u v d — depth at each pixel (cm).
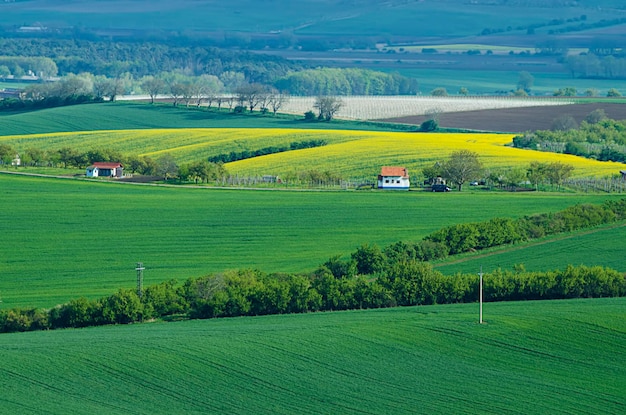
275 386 12025
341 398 11731
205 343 13375
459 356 13212
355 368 12656
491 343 13688
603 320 14650
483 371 12712
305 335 13812
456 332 14050
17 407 11194
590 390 12175
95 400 11475
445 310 15425
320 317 15162
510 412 11456
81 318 15162
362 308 16050
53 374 12188
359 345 13462
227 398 11650
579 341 13838
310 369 12569
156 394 11706
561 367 12938
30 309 15312
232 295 15738
